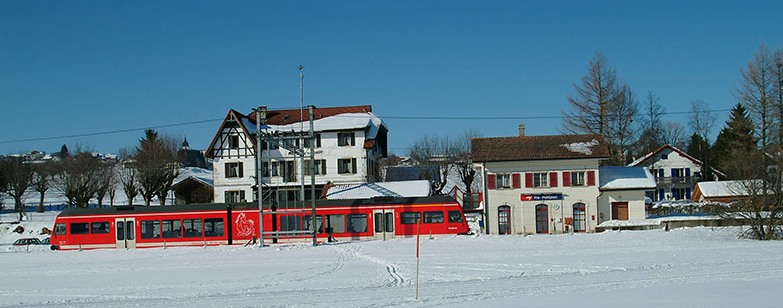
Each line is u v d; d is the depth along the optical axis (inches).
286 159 2805.1
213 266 1387.8
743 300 745.0
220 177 2829.7
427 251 1583.4
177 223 2023.9
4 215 3371.1
